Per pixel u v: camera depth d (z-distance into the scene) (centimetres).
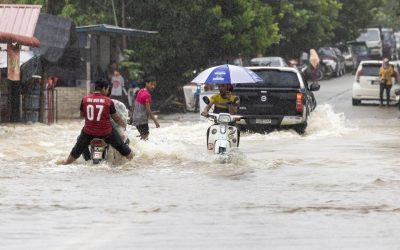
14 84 8419
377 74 11356
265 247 2566
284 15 16938
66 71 9281
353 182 4091
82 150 4809
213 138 4988
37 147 5838
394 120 9081
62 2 11512
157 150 5106
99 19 11419
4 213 3170
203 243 2623
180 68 12331
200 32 12012
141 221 3011
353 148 5938
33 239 2686
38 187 3881
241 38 12456
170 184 4006
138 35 10544
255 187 3909
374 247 2559
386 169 4634
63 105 9650
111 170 4544
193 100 11162
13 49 7325
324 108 8019
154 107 11575
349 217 3091
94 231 2820
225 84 5222
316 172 4494
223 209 3281
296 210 3259
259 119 7256
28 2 10944
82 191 3759
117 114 4838
